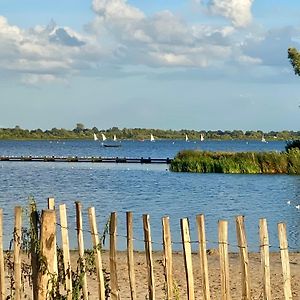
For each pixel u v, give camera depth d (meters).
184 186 51.72
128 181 57.78
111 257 8.72
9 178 61.84
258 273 15.66
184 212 33.81
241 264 8.15
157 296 12.70
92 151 162.62
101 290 8.86
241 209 35.50
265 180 57.16
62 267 9.02
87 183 55.50
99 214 32.50
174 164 71.88
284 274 8.24
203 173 67.44
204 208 35.97
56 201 39.66
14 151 159.00
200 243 8.18
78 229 8.98
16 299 9.05
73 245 20.38
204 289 8.19
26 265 10.52
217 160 68.81
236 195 43.91
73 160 99.44
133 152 155.25
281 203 38.72
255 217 31.73
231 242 22.14
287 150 68.31
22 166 86.06
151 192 46.50
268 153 66.44
